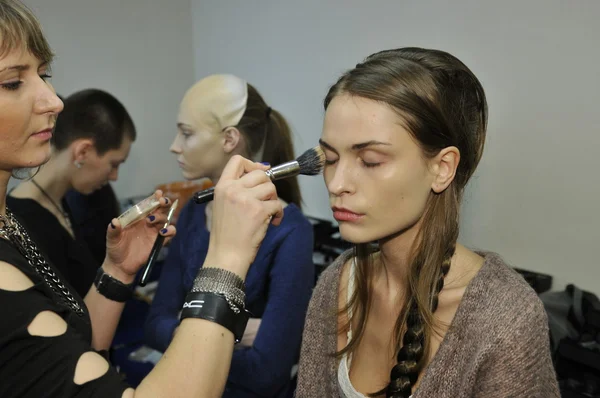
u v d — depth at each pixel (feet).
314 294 2.46
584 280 4.56
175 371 1.65
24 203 4.07
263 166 2.02
